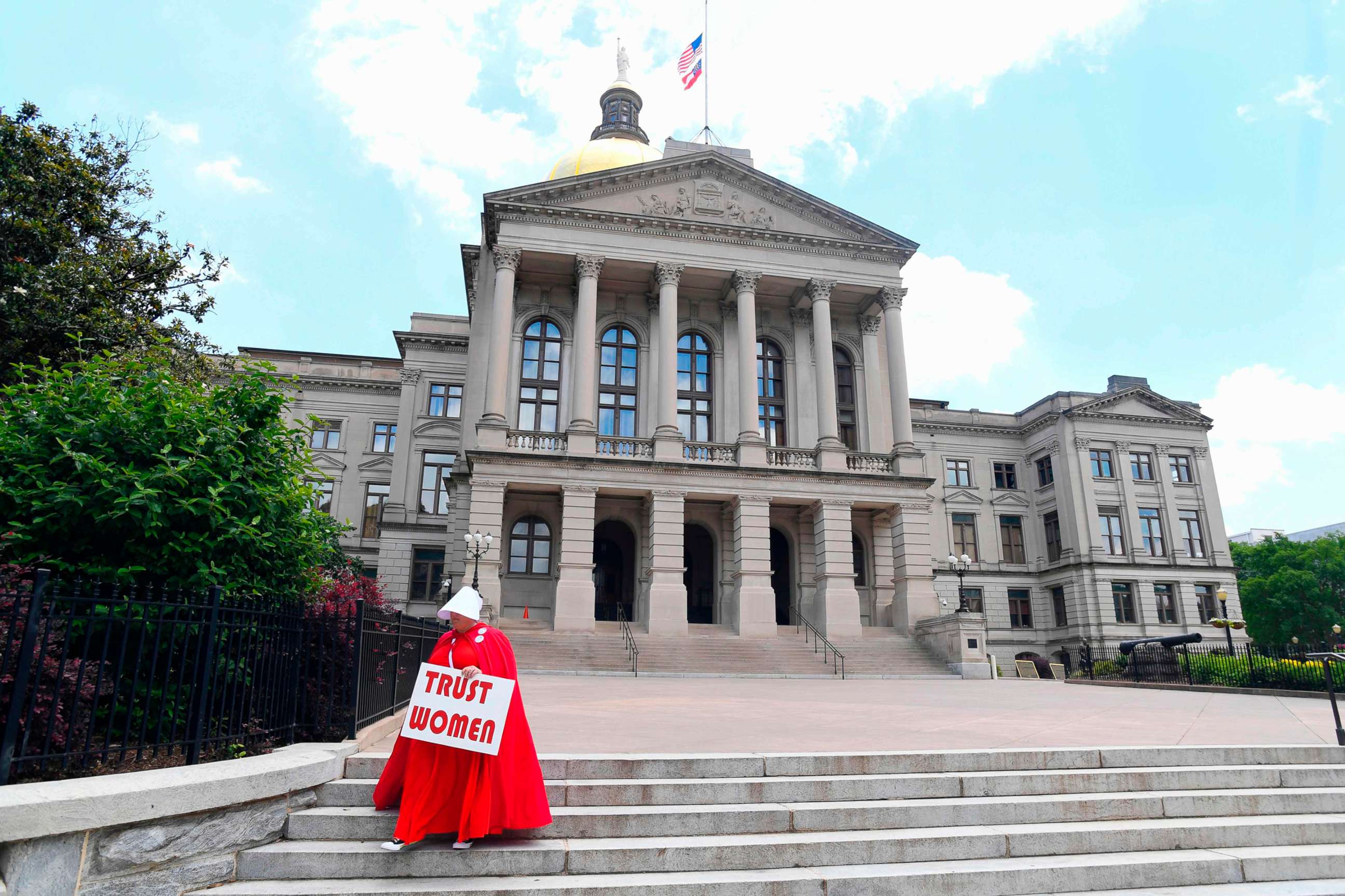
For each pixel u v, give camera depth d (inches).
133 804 185.2
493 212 1299.2
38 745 240.7
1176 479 1979.6
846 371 1496.1
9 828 165.0
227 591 293.0
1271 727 405.7
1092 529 1876.2
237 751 267.3
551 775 252.7
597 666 997.2
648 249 1327.5
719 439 1379.2
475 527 1139.3
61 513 283.6
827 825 235.5
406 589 1518.2
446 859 204.1
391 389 1708.9
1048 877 215.3
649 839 222.5
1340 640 2103.8
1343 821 256.5
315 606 354.3
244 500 320.8
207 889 197.2
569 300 1405.0
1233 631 1865.2
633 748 308.5
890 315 1398.9
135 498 276.5
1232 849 241.1
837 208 1403.8
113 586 233.0
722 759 261.7
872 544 1341.0
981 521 2001.7
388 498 1612.9
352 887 195.2
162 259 699.4
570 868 207.5
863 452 1348.4
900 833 231.6
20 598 210.1
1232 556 2593.5
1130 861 223.6
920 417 2037.4
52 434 299.4
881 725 412.5
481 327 1370.6
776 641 1141.7
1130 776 275.1
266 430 350.3
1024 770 282.0
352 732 288.7
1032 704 575.2
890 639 1189.7
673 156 1507.1
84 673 247.9
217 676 260.7
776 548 1432.1
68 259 624.7
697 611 1416.1
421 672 208.4
